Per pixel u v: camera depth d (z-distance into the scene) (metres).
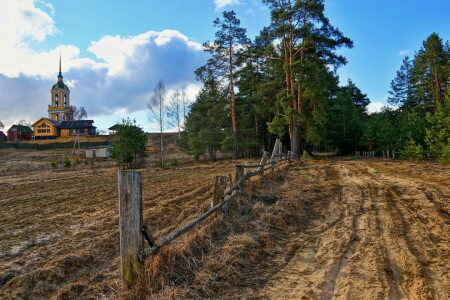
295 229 5.72
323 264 4.08
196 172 21.22
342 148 44.44
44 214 8.68
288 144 44.31
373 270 3.80
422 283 3.41
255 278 3.74
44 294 3.91
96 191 13.23
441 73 33.75
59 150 66.19
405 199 7.88
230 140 34.91
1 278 4.35
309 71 23.80
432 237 4.98
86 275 4.48
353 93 55.34
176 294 3.27
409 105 50.78
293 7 24.11
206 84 34.44
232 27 33.97
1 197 12.77
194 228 5.14
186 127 43.25
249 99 35.84
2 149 71.00
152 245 3.81
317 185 10.21
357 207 7.17
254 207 6.66
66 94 101.69
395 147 30.14
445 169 14.91
